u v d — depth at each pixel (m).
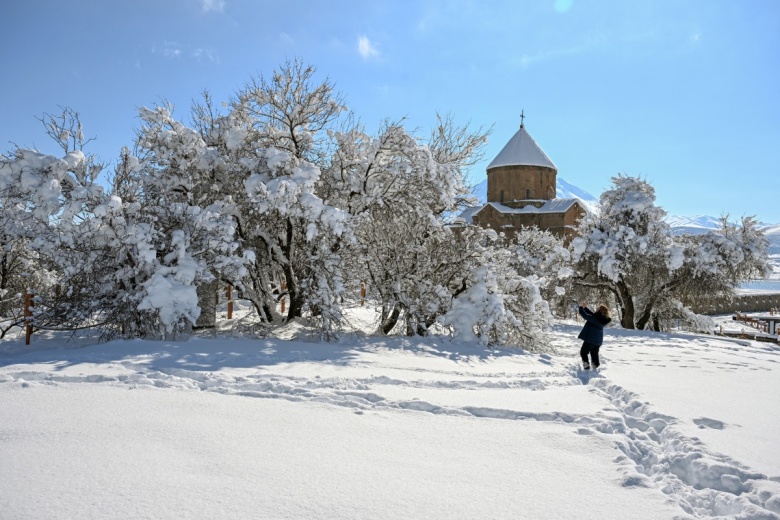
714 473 4.74
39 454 4.52
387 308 16.62
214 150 14.89
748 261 29.80
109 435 5.11
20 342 12.35
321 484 4.13
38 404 6.16
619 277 28.86
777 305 66.56
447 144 21.75
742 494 4.34
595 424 6.33
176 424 5.57
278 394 7.25
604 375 10.33
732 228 30.75
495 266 16.52
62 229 11.88
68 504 3.56
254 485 4.04
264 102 16.06
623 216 29.17
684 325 32.47
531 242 23.34
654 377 10.41
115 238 12.44
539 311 16.75
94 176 12.59
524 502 3.98
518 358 13.11
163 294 11.82
